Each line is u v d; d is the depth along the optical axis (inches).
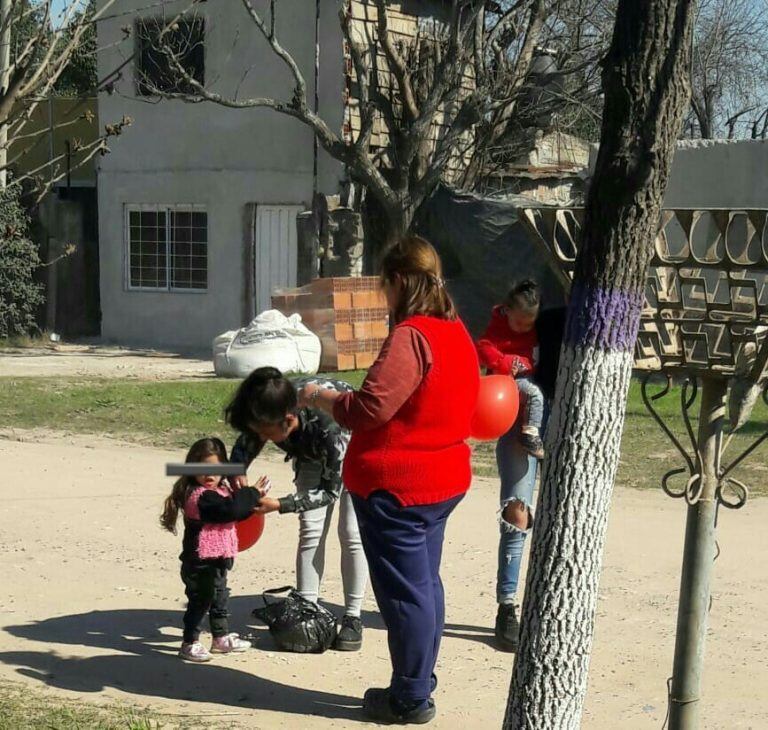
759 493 396.8
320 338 713.6
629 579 296.8
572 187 902.4
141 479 416.2
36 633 250.2
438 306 193.6
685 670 162.1
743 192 628.4
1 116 167.3
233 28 843.4
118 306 935.0
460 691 221.1
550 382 237.1
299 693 218.2
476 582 293.4
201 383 652.1
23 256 883.4
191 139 882.1
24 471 426.9
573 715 135.8
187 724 198.1
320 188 815.1
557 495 133.4
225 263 877.2
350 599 244.1
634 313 131.0
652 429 503.5
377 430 191.9
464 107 762.8
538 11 775.7
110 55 868.6
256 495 220.2
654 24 123.6
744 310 157.3
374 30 796.0
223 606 238.7
